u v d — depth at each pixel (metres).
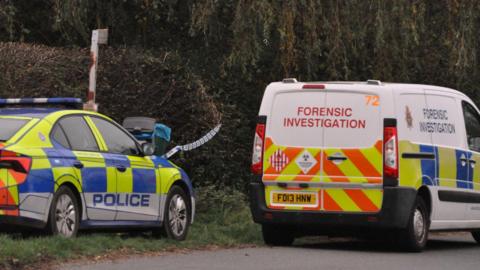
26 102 29.73
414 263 27.98
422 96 33.28
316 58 46.56
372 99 31.67
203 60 47.84
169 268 24.86
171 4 46.97
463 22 45.81
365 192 31.41
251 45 43.16
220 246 32.50
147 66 41.41
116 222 29.12
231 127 46.16
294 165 32.22
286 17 43.47
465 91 52.66
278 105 32.75
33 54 38.66
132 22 48.84
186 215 32.94
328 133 31.97
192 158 43.94
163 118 41.75
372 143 31.44
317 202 31.92
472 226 36.12
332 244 36.00
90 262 25.33
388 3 44.38
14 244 24.31
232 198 41.88
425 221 32.53
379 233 33.31
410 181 31.58
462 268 27.02
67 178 27.00
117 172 29.16
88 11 46.97
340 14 45.66
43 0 49.06
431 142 33.25
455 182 34.66
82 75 39.88
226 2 45.72
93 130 29.14
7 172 25.66
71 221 27.28
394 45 45.94
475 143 36.69
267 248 32.41
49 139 27.19
